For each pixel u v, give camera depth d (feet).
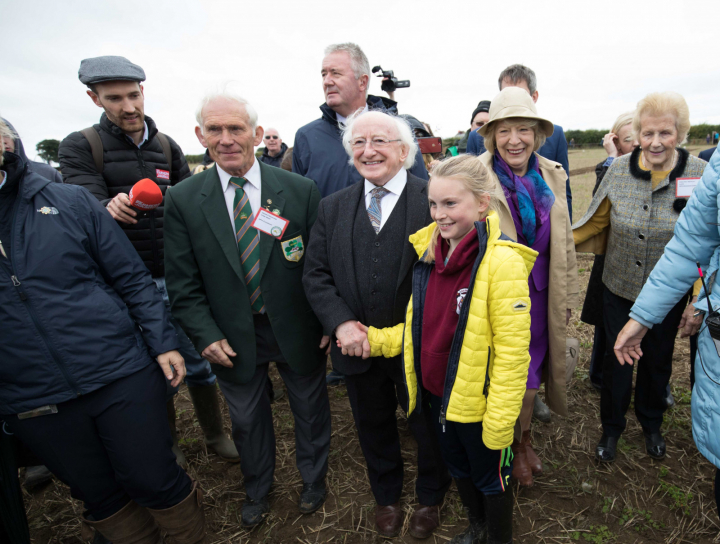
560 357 6.63
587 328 12.24
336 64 7.41
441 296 5.05
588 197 35.06
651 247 6.69
